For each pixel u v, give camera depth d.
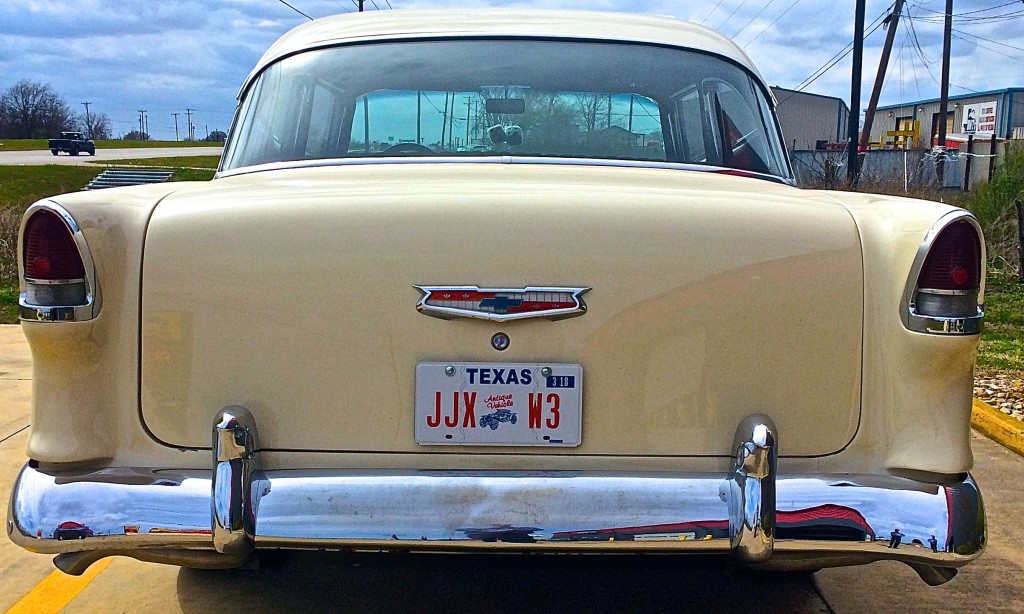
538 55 2.85
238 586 3.07
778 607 2.97
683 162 2.77
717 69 2.93
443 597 2.98
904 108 57.38
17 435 4.77
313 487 1.96
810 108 46.03
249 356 2.04
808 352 2.06
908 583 3.18
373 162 2.64
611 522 1.93
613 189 2.11
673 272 2.03
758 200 2.12
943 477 2.06
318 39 2.96
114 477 2.01
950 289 2.01
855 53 20.36
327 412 2.04
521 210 2.03
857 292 2.07
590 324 2.02
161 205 2.11
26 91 101.69
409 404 2.04
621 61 2.85
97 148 79.12
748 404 2.05
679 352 2.04
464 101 2.77
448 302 2.01
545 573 3.17
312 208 2.05
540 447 2.04
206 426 2.06
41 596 3.01
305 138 2.78
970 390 2.10
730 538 1.95
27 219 2.02
